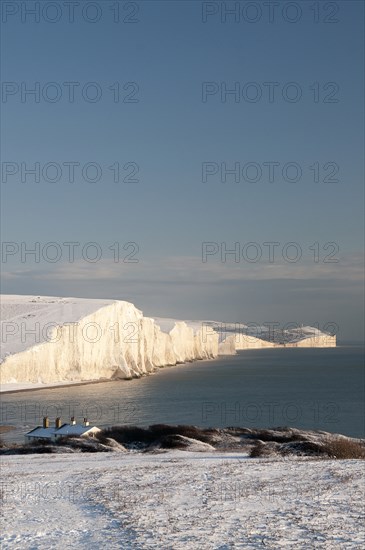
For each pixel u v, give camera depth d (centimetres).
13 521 1223
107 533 1062
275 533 1020
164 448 3694
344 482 1602
